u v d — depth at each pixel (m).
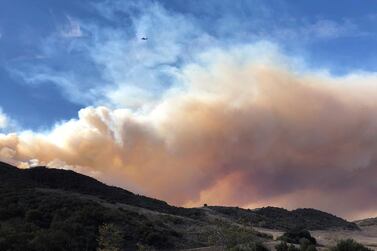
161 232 103.50
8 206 103.19
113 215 105.38
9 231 83.75
